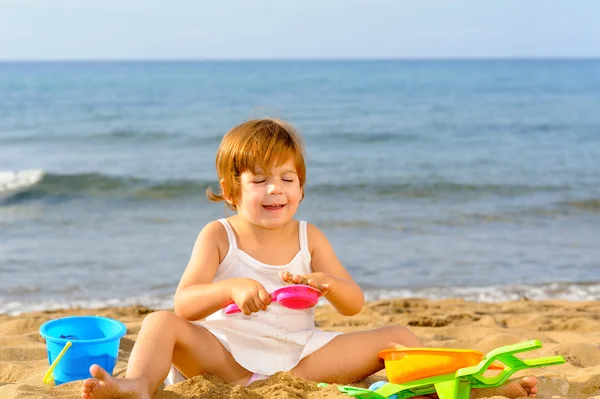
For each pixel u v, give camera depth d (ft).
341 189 43.68
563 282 25.26
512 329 16.96
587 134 79.61
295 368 9.69
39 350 13.61
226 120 87.81
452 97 136.56
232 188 10.20
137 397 8.14
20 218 35.45
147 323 9.09
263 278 10.25
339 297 9.82
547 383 10.39
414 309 20.06
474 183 45.73
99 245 29.76
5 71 311.68
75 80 197.36
